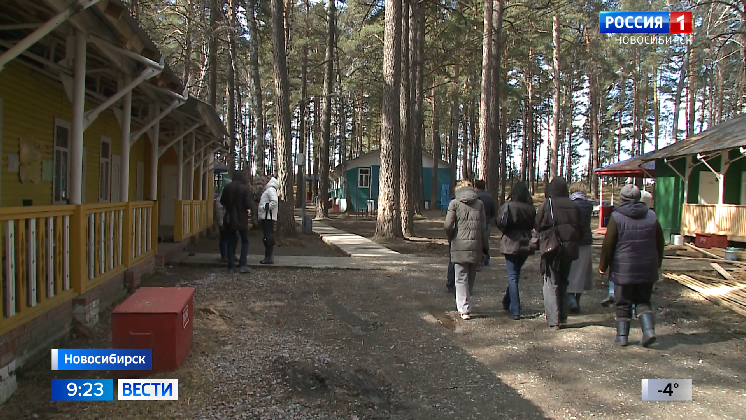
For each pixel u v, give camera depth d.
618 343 5.68
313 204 50.53
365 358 5.12
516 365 5.06
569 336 6.01
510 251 6.68
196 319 6.03
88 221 5.59
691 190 17.34
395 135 15.95
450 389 4.46
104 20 5.20
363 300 7.67
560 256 6.18
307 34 28.47
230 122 22.72
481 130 19.47
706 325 6.57
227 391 3.98
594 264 12.10
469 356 5.31
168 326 4.19
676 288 8.96
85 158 10.34
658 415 3.97
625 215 5.50
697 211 16.05
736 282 9.14
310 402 3.91
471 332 6.15
